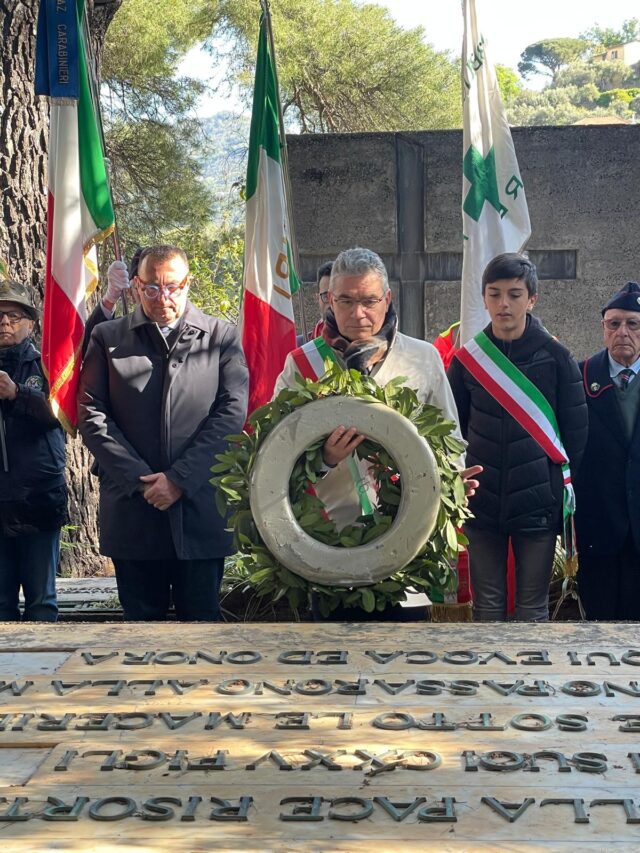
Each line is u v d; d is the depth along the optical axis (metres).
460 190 7.64
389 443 3.10
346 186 7.68
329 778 2.20
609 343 4.48
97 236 5.13
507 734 2.40
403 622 3.27
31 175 6.23
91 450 4.13
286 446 3.12
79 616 5.12
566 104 58.69
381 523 3.17
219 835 1.99
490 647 2.97
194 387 4.15
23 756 2.35
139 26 14.54
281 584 3.21
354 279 3.47
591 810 2.06
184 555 4.07
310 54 16.53
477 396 4.27
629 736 2.38
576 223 7.65
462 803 2.09
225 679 2.77
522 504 4.20
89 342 4.29
